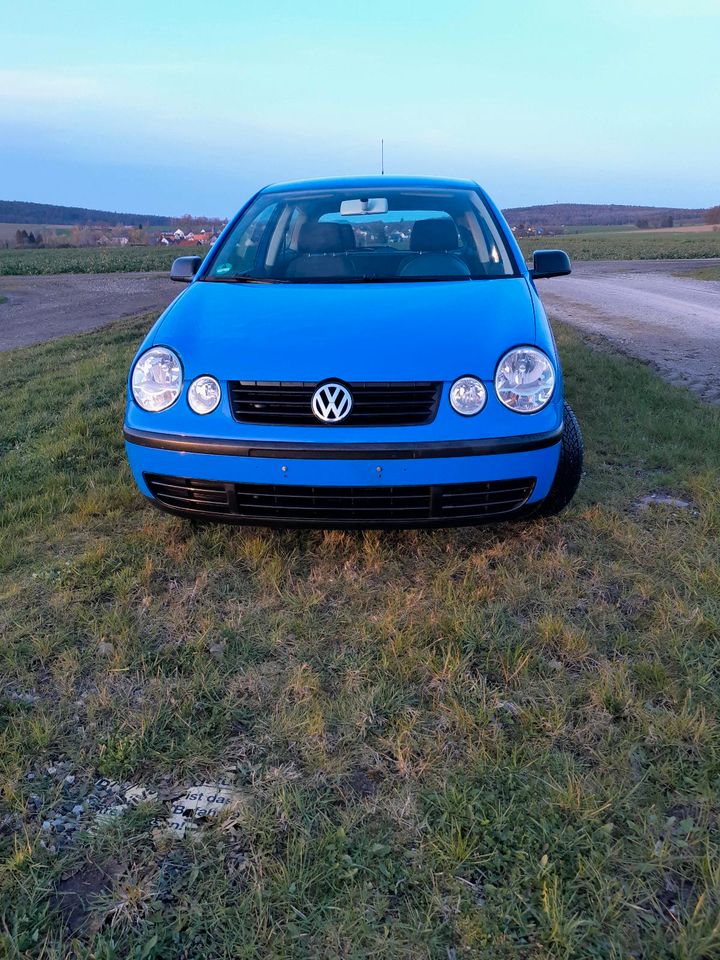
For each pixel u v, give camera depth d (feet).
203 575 10.10
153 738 6.99
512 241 12.78
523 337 9.64
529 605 9.29
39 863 5.66
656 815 6.00
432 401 9.05
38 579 10.01
